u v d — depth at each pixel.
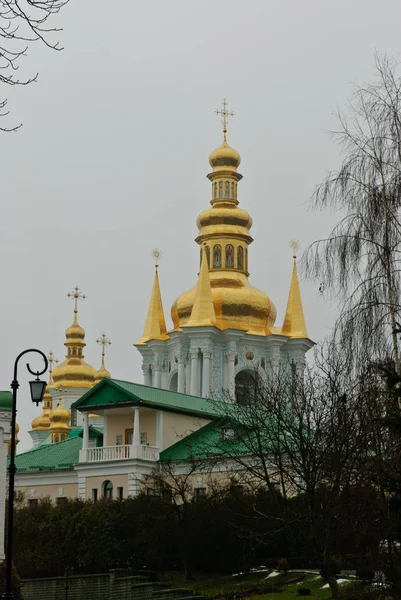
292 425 64.00
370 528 46.44
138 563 75.50
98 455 89.75
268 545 70.12
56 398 175.00
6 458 57.53
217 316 125.38
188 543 71.62
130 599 65.88
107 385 89.75
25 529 80.56
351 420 55.69
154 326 131.50
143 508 74.62
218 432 85.12
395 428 39.06
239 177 134.50
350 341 42.44
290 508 63.34
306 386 77.62
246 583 65.94
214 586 66.50
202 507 72.12
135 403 87.50
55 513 80.69
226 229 130.50
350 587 54.75
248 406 76.31
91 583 68.81
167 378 127.50
